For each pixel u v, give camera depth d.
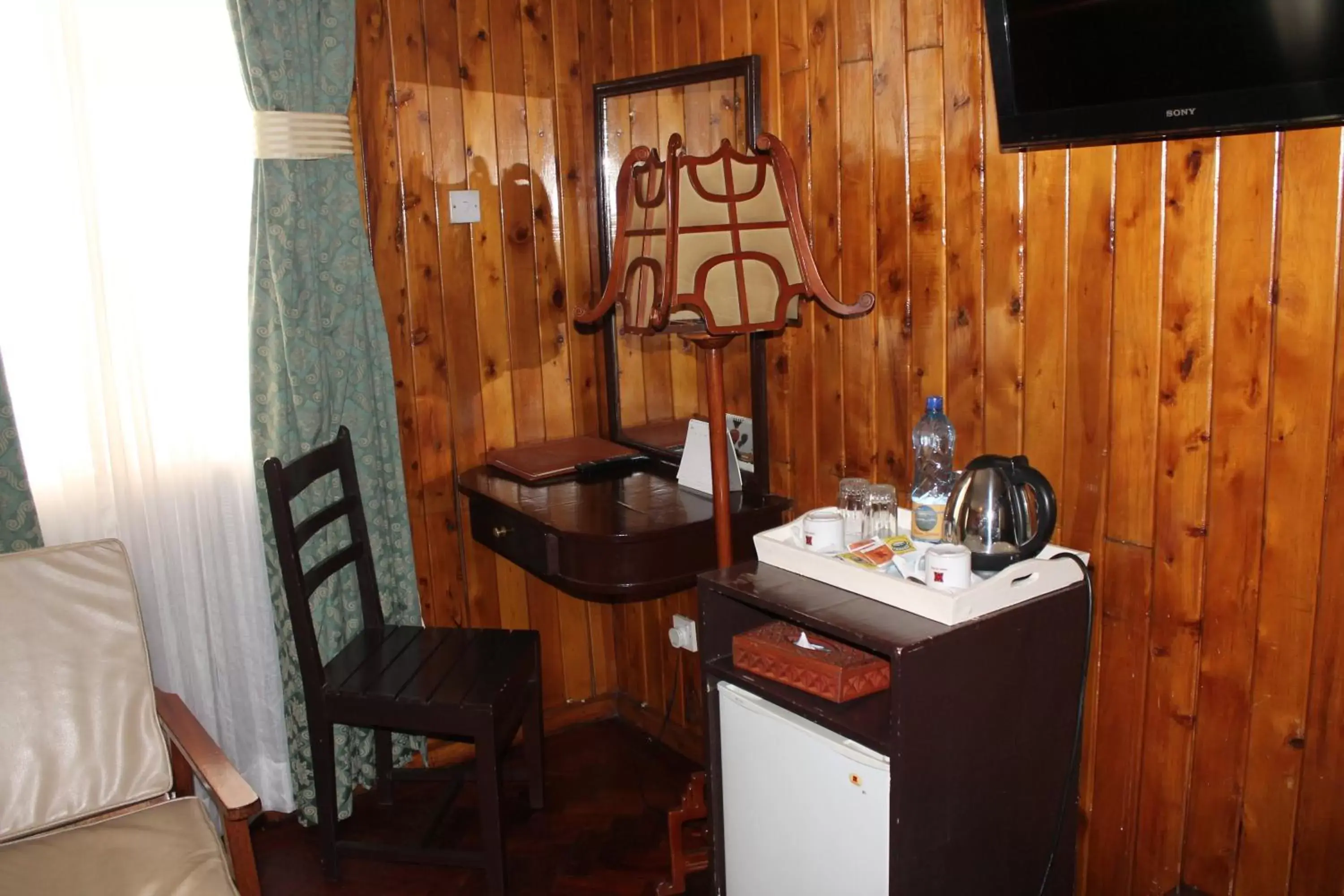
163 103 2.39
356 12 2.60
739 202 2.04
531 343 2.99
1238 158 1.61
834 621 1.71
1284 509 1.63
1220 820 1.79
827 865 1.81
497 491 2.67
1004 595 1.72
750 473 2.54
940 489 2.05
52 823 1.96
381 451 2.76
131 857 1.84
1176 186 1.69
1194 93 1.53
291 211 2.47
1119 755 1.92
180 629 2.58
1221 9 1.46
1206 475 1.72
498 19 2.81
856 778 1.71
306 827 2.74
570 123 2.95
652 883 2.47
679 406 2.74
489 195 2.86
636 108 2.72
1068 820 1.91
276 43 2.41
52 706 2.00
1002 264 1.95
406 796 2.90
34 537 2.27
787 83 2.31
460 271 2.85
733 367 2.57
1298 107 1.43
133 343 2.41
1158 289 1.74
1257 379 1.63
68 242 2.31
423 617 2.95
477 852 2.45
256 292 2.50
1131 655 1.87
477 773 2.33
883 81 2.10
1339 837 1.63
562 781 2.92
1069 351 1.88
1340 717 1.61
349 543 2.72
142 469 2.45
